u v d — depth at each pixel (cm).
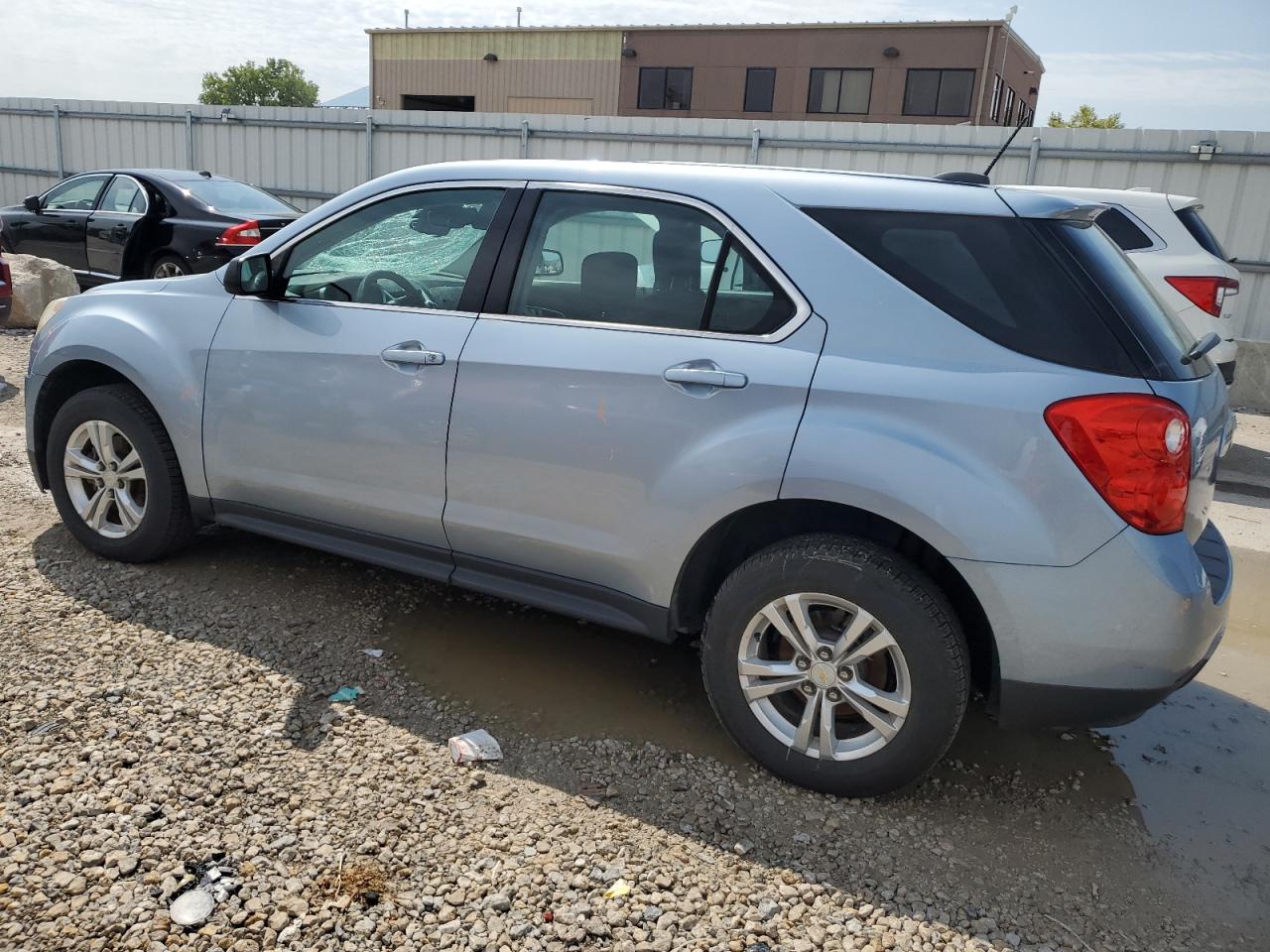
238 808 262
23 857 237
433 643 367
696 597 310
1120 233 763
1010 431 253
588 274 312
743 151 1362
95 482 411
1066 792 302
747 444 277
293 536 376
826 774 284
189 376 378
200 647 347
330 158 1658
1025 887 256
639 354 296
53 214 1170
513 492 319
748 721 293
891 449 260
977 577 257
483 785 281
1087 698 260
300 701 318
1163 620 250
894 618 267
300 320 359
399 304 346
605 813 273
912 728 271
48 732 288
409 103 4375
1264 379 1009
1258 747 338
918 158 1270
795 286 281
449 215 341
